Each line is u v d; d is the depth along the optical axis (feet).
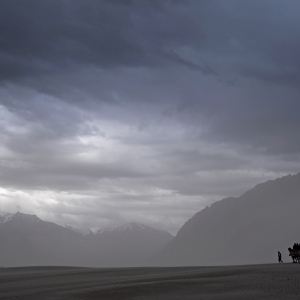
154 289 148.36
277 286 146.92
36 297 138.72
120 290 147.54
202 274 186.29
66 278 207.41
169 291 144.36
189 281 163.63
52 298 136.05
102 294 141.08
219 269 214.69
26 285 178.19
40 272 262.88
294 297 129.08
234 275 177.06
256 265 236.43
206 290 144.87
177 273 206.18
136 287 152.87
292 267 197.98
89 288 155.02
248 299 128.47
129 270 254.06
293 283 150.82
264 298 128.98
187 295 136.87
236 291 141.59
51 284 179.01
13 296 143.33
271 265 225.15
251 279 163.32
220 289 145.89
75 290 150.92
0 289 165.48
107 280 186.91
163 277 183.32
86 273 237.86
